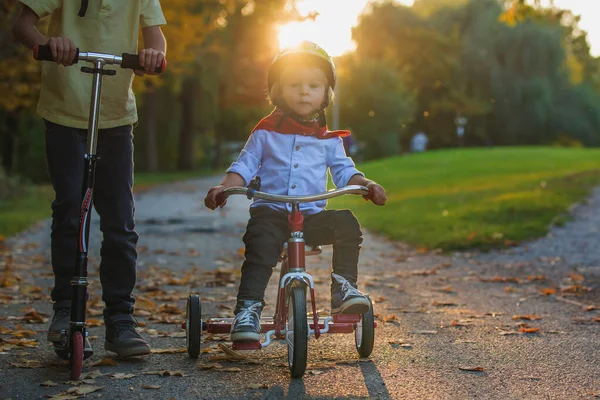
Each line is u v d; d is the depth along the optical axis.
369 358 4.16
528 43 50.53
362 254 10.13
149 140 43.12
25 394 3.41
